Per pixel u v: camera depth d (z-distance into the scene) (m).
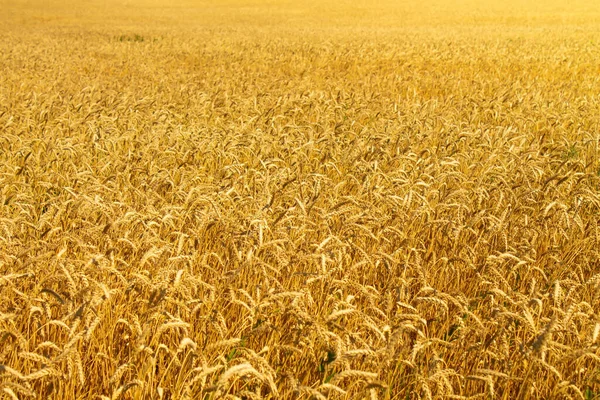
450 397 3.48
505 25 50.88
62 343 3.79
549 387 3.66
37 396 3.45
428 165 7.52
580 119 11.34
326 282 4.51
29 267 4.30
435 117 10.55
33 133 8.86
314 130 9.55
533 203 6.16
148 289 4.11
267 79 18.36
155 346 3.72
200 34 40.22
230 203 5.73
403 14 65.00
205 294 4.31
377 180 6.61
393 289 4.39
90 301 3.34
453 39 33.69
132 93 14.29
